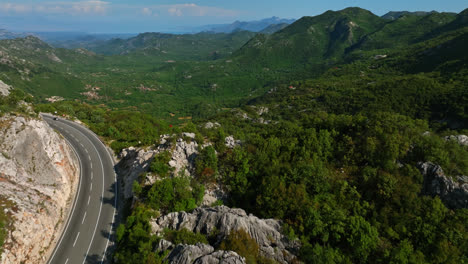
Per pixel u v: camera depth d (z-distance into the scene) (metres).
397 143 56.59
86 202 58.50
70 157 68.94
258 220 44.22
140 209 50.12
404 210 47.81
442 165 51.91
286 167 56.66
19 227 40.28
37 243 42.88
